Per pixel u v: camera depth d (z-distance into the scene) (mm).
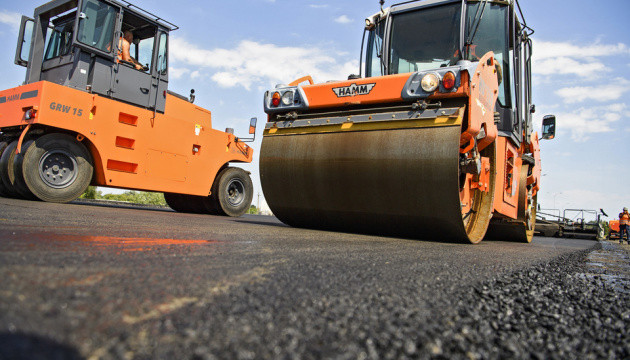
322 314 944
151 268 1251
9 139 5629
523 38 5469
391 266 1828
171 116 6723
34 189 5086
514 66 4910
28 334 612
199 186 7246
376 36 5309
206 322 796
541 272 2205
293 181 4199
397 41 5051
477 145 4121
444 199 3465
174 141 6758
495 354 824
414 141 3557
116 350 615
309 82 4988
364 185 3779
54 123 5184
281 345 726
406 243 3303
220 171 7934
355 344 774
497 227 6148
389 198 3709
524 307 1287
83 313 747
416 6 5016
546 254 3641
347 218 4129
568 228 13945
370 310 1025
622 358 899
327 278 1384
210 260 1543
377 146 3703
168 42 6703
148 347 644
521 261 2686
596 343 990
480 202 4488
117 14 5945
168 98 6734
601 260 3656
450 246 3426
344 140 3914
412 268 1828
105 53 5801
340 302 1070
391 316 991
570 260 3285
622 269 2906
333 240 3066
